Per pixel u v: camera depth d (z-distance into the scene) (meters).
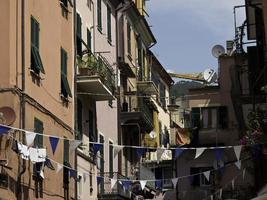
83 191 46.78
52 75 40.16
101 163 52.97
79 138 46.44
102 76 47.34
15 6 34.88
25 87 35.31
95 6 54.03
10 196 32.81
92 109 51.00
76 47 46.16
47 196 38.34
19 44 35.00
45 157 30.80
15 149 31.45
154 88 70.38
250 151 37.25
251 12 41.94
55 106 40.53
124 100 63.00
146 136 71.75
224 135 64.00
